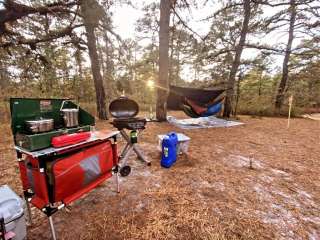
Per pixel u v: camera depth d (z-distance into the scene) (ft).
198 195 7.89
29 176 5.39
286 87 41.14
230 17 30.86
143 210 6.84
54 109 6.36
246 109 38.01
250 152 13.64
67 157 5.34
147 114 31.68
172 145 10.68
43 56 23.98
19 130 5.44
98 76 24.59
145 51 52.80
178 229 5.91
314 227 6.17
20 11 17.04
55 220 6.24
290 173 10.25
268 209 7.06
